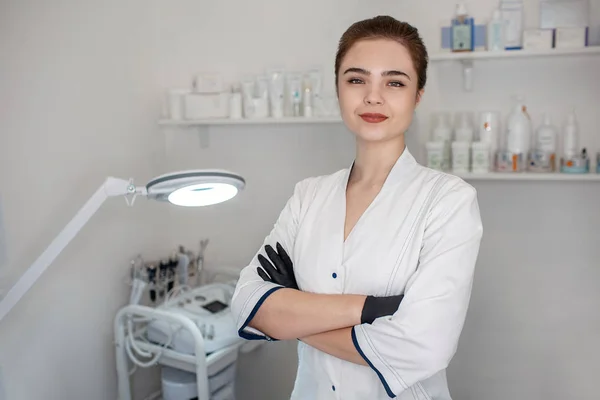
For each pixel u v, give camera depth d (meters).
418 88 1.14
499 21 1.73
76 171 1.83
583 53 1.67
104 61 1.94
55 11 1.73
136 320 1.84
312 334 1.05
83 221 1.27
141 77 2.12
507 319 1.97
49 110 1.72
